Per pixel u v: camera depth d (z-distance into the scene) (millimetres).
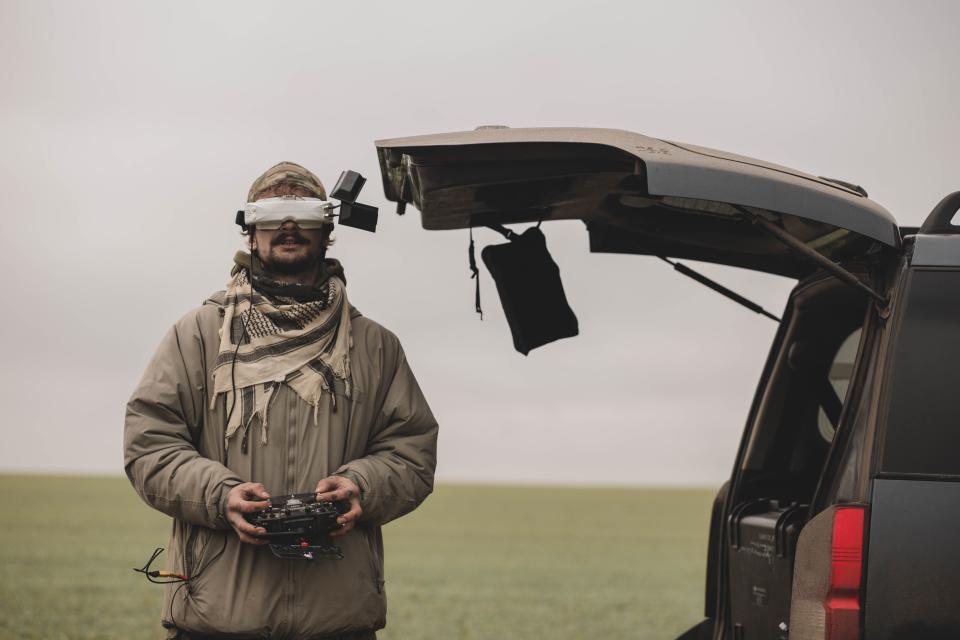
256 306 4453
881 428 4051
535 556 48281
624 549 53312
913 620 3930
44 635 16812
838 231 4570
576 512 93500
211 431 4414
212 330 4488
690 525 76812
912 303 4141
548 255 5363
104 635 16922
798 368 5398
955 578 3934
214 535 4340
